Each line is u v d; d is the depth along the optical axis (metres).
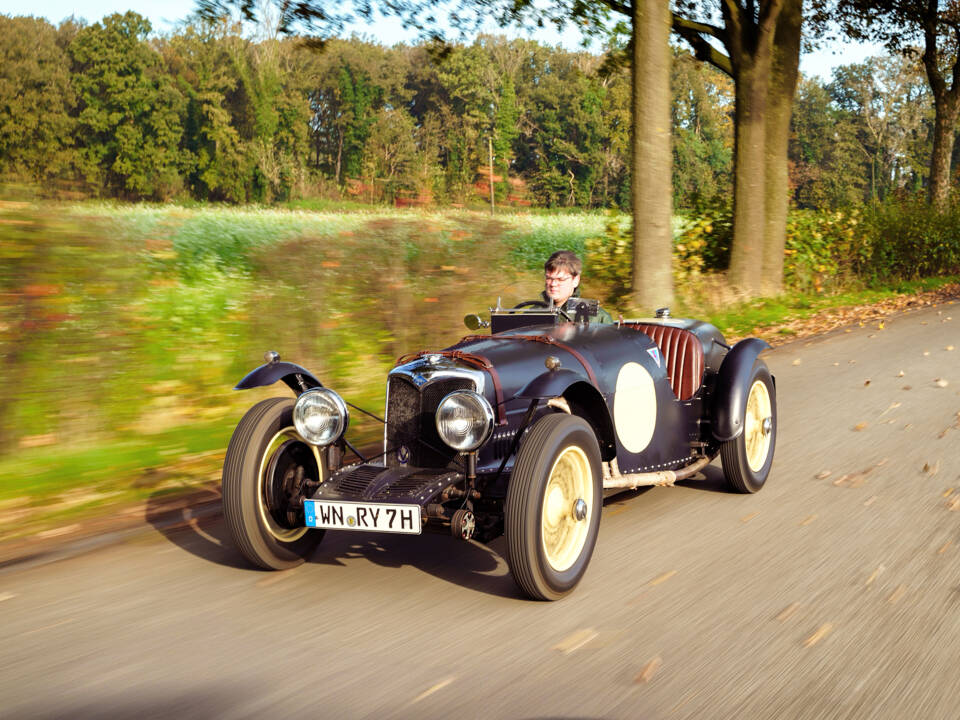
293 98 103.38
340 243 12.48
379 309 10.66
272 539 4.42
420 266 11.94
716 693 3.14
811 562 4.50
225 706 3.10
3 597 4.22
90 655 3.55
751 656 3.44
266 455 4.43
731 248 17.50
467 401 3.92
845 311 17.97
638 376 5.10
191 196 94.94
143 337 9.20
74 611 4.03
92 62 89.44
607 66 20.50
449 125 110.50
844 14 26.98
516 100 119.44
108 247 8.57
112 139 90.38
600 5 17.17
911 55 31.75
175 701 3.14
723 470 5.72
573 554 4.18
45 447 6.93
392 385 4.50
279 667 3.40
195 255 15.90
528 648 3.54
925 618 3.77
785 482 6.09
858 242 22.47
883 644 3.53
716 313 15.50
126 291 8.91
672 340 5.73
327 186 98.88
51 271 7.57
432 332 10.48
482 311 11.03
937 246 26.53
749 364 5.66
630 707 3.04
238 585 4.34
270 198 97.94
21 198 7.95
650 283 13.92
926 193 31.91
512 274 12.95
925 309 18.92
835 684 3.20
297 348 9.72
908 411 8.34
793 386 9.95
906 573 4.31
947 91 31.58
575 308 5.52
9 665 3.47
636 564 4.53
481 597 4.12
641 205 13.84
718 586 4.20
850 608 3.90
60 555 4.84
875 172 125.94
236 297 11.80
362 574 4.46
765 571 4.39
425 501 4.02
